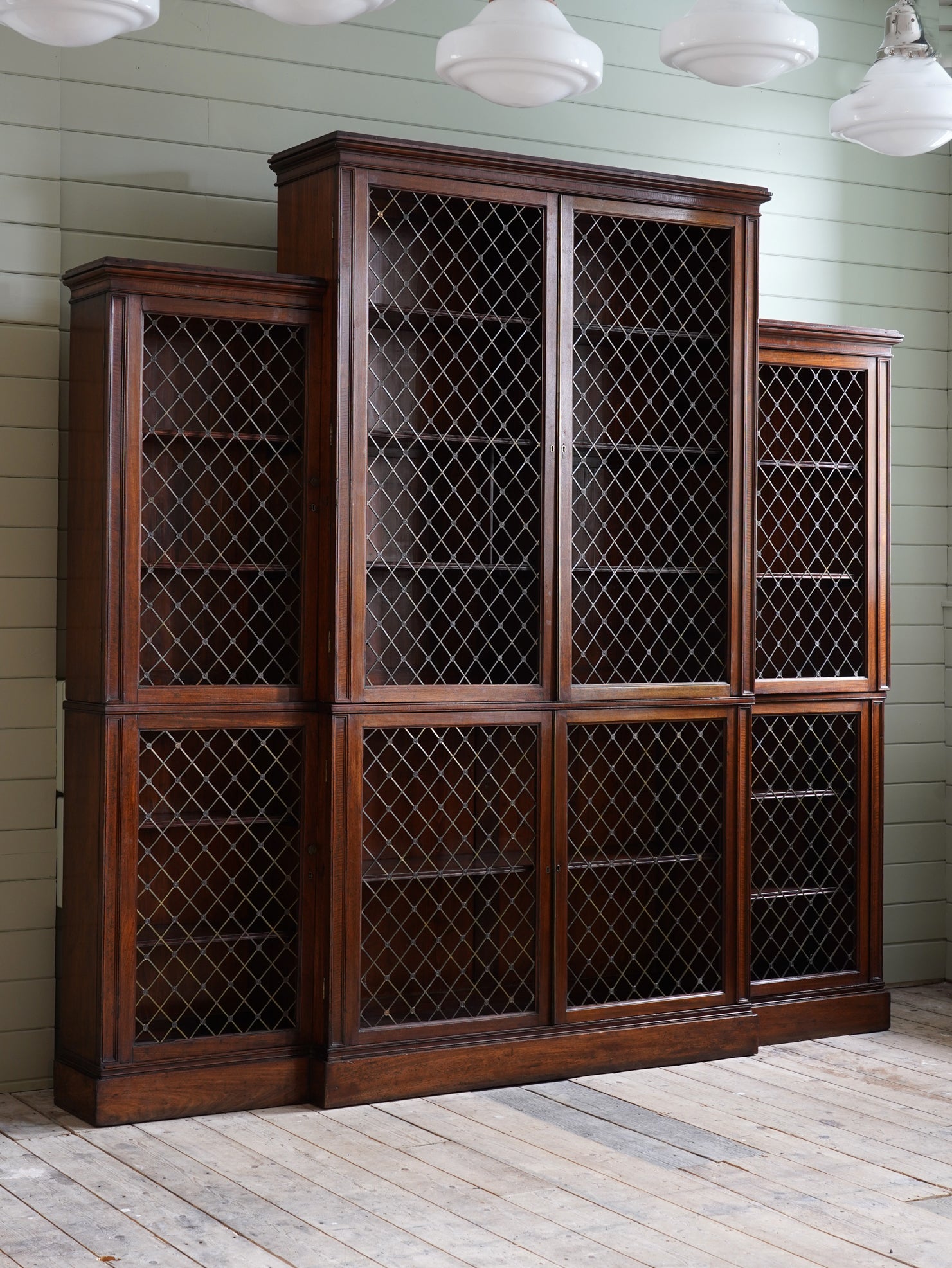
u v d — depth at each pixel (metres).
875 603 5.55
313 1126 4.33
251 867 4.72
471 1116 4.43
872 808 5.54
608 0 5.67
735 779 5.10
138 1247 3.46
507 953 4.93
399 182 4.57
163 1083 4.38
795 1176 3.94
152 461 4.55
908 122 4.02
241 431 4.64
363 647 4.55
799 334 5.35
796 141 6.03
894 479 6.24
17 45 4.73
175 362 4.56
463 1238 3.51
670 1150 4.14
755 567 5.12
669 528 5.14
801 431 5.54
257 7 3.35
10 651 4.70
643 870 5.25
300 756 4.57
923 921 6.28
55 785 4.75
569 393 4.82
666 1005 5.00
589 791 5.16
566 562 4.83
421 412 4.81
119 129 4.89
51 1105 4.55
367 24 5.25
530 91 3.71
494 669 4.86
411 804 4.88
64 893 4.60
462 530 4.85
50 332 4.75
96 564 4.39
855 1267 3.37
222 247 5.03
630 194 4.89
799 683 5.38
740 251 5.08
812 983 5.39
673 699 4.98
